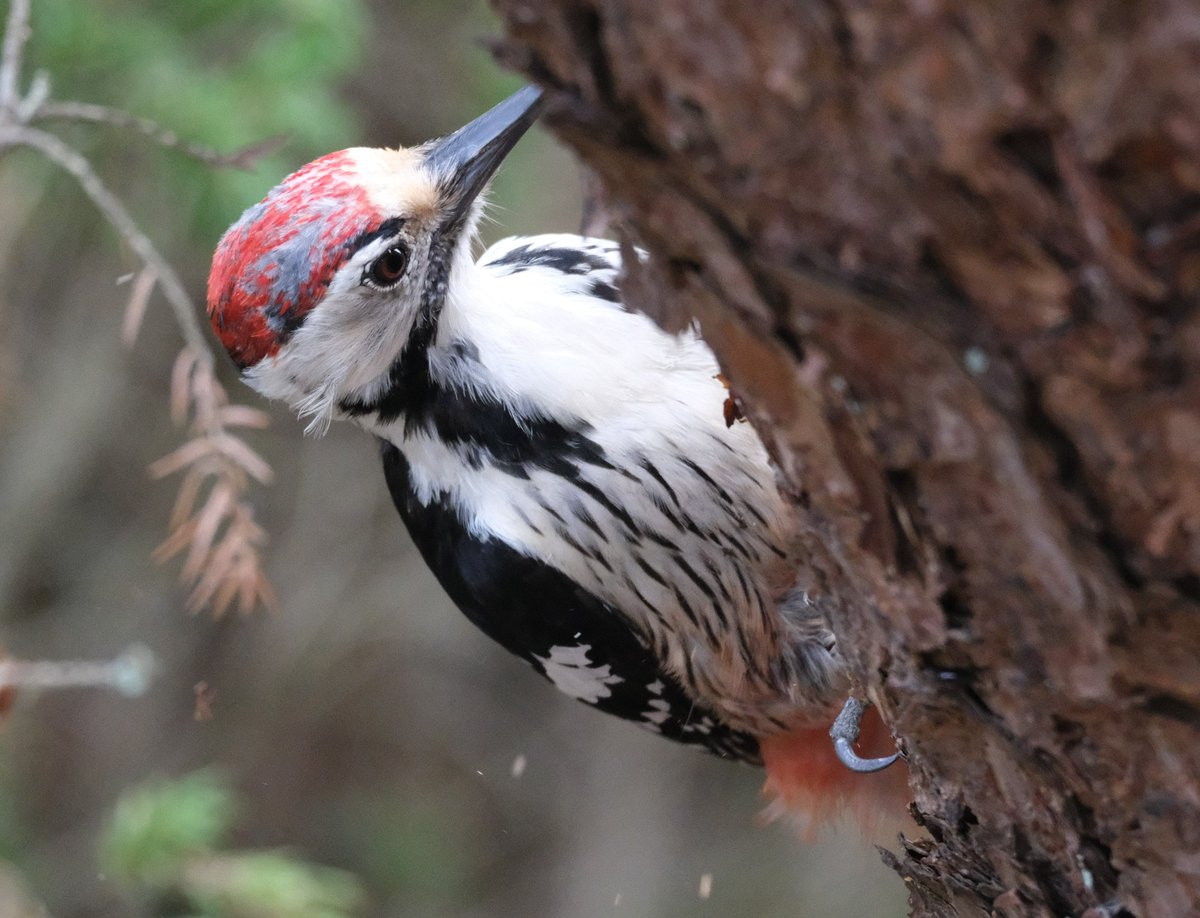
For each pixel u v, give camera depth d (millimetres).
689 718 7883
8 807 17391
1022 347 3053
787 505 4508
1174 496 3109
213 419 7848
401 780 20812
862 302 3182
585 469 6707
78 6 11141
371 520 19484
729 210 3252
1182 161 2660
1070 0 2572
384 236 6535
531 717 21359
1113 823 3906
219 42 12422
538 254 7133
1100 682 3555
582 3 3145
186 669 19297
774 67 2912
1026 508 3326
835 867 19828
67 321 16906
